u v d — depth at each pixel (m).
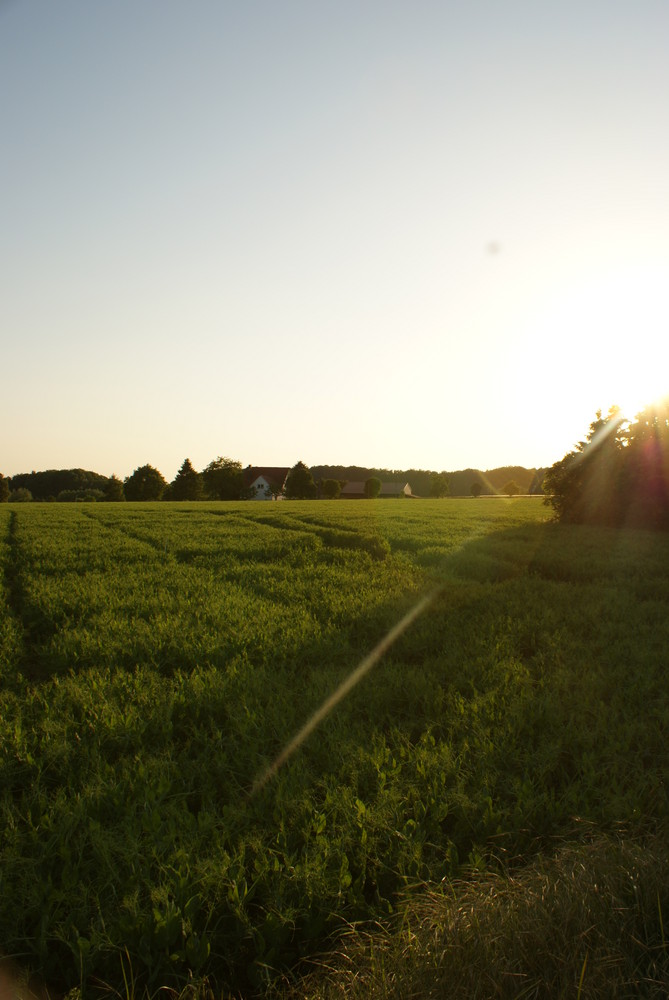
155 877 3.85
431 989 2.93
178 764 5.31
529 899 3.41
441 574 14.90
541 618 10.27
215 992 3.29
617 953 3.15
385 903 3.73
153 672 7.64
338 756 5.24
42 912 3.56
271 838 4.26
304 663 8.40
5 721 6.17
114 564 16.92
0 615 11.28
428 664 7.96
